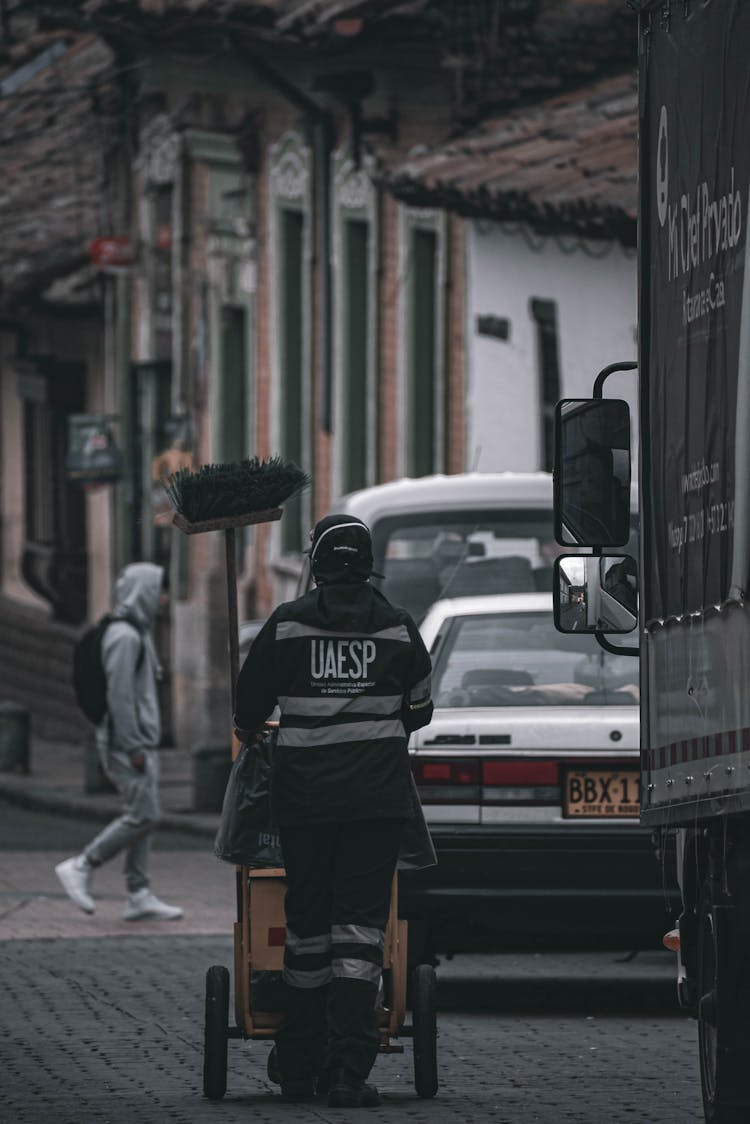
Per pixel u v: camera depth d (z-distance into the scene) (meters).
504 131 46.88
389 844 20.70
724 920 17.88
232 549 22.19
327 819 20.50
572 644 27.77
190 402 64.56
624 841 26.20
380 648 20.80
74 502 75.06
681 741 18.52
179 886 40.44
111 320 69.44
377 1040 20.80
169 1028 25.89
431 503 33.28
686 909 20.09
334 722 20.66
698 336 17.98
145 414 68.19
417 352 51.78
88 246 68.88
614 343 44.91
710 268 17.66
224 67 61.22
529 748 26.41
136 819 35.41
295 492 22.23
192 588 64.00
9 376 80.94
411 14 49.16
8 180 75.62
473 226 47.75
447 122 51.00
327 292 55.84
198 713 63.28
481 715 26.61
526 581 33.12
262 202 60.50
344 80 53.81
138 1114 20.83
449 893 26.28
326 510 56.75
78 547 75.06
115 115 68.69
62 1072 23.22
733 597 16.97
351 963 20.53
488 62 49.31
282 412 59.59
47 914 36.50
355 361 55.66
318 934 20.86
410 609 33.00
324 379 56.03
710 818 18.05
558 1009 27.95
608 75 49.88
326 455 56.84
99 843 35.69
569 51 49.62
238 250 62.19
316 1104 21.31
